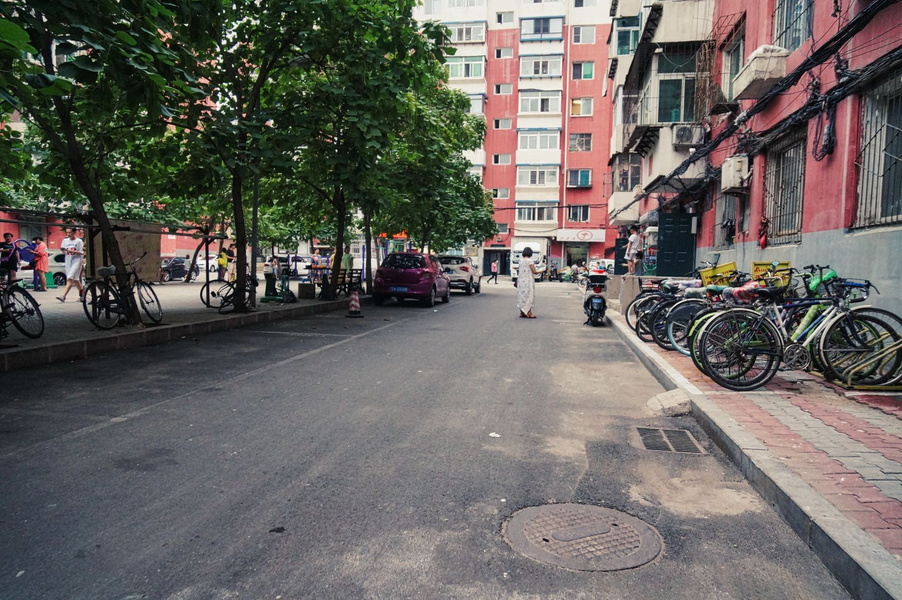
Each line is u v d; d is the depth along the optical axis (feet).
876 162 24.12
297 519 10.48
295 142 37.63
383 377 22.95
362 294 68.08
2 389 20.04
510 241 157.38
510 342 33.50
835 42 23.68
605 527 10.39
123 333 29.35
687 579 8.75
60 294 53.42
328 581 8.50
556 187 152.87
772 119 35.04
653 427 16.83
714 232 49.80
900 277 21.52
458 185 83.15
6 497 11.20
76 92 28.40
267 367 24.59
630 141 64.69
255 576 8.60
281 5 35.94
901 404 17.48
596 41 150.51
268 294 53.72
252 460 13.39
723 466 13.66
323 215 66.80
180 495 11.41
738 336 19.88
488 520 10.59
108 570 8.70
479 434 15.74
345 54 38.11
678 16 54.54
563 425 16.84
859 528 9.34
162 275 79.51
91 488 11.67
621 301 49.32
